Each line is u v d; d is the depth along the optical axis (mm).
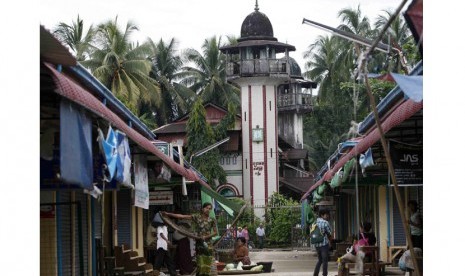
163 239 20750
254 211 56656
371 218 26516
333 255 31609
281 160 64500
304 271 26156
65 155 8867
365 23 57656
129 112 17375
